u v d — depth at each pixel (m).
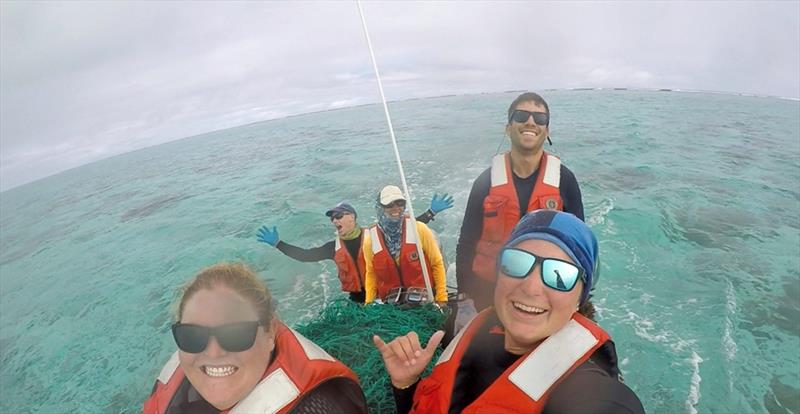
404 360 1.69
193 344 1.35
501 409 1.44
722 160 11.96
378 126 24.86
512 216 3.19
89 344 6.83
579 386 1.30
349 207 4.98
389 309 2.93
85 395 5.67
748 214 8.08
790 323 5.02
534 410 1.38
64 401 5.64
